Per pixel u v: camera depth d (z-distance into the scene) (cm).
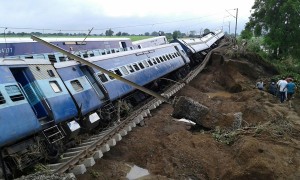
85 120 1577
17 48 1902
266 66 3894
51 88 1395
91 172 1196
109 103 1820
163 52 3112
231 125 1738
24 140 1214
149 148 1498
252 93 2678
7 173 1106
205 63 4116
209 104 2509
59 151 1323
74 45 2402
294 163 1366
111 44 2969
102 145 1378
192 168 1375
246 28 4709
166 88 2845
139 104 2295
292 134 1717
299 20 4003
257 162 1286
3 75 1191
